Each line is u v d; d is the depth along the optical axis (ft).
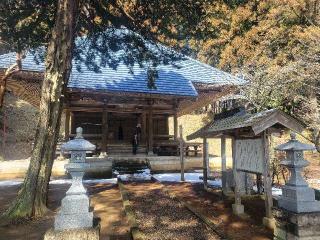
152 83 43.34
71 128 70.03
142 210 25.52
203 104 70.90
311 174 47.70
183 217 23.54
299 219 16.22
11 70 45.01
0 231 19.45
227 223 22.65
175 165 55.36
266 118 20.75
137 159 53.98
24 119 87.40
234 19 84.12
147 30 32.96
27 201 22.99
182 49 35.27
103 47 38.01
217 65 100.22
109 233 19.88
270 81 64.08
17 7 29.17
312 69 58.54
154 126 75.66
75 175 13.70
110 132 75.51
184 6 29.66
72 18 25.62
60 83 25.07
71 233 12.35
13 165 49.37
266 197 22.11
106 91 53.26
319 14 69.31
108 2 31.65
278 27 79.51
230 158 62.69
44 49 39.58
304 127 21.29
